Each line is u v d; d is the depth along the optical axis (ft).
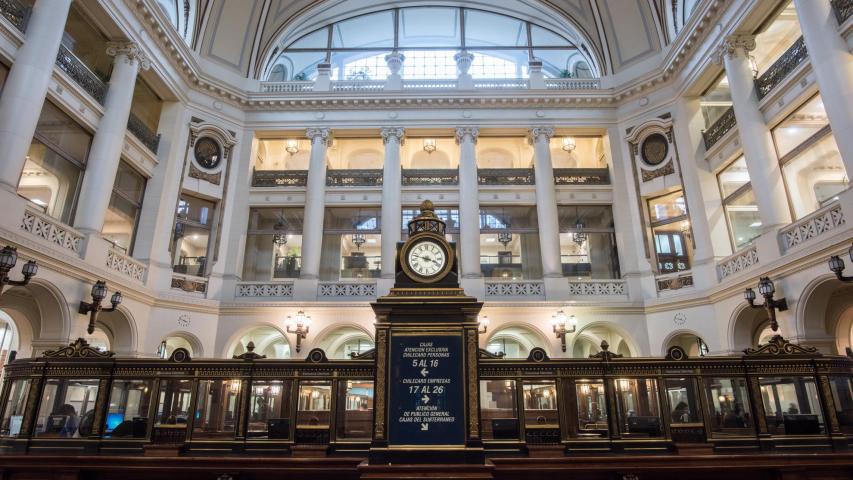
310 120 54.44
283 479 20.85
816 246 30.58
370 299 48.55
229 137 52.29
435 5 66.28
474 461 17.51
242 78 54.95
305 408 22.98
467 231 50.93
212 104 52.16
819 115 34.30
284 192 53.26
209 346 46.55
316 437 22.36
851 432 22.16
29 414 22.82
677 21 50.34
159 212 45.85
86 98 37.91
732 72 40.65
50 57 32.89
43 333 33.50
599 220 53.72
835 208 29.86
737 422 22.45
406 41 68.13
